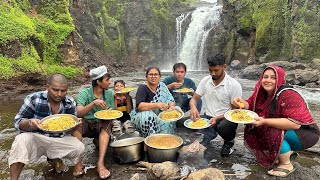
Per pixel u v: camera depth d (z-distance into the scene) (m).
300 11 13.89
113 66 18.67
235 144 4.15
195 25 21.58
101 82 3.79
